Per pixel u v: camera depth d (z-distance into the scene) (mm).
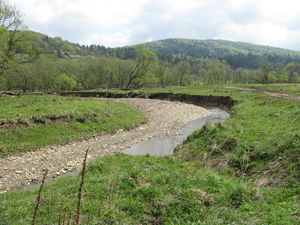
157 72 94188
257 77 89000
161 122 30234
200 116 33969
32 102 29344
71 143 20938
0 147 17547
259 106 28969
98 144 21297
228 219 7281
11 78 67875
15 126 20188
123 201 8531
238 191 8844
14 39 39875
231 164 13172
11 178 14398
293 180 10367
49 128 21719
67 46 179125
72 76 87375
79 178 11586
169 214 7871
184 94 51219
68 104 27906
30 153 18141
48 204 8469
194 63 169125
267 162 12398
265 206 7938
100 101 34656
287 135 14547
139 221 7574
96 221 7199
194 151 15852
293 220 6660
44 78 80938
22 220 7422
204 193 8719
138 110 35906
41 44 119688
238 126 18344
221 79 104625
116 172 11359
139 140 22812
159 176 10320
